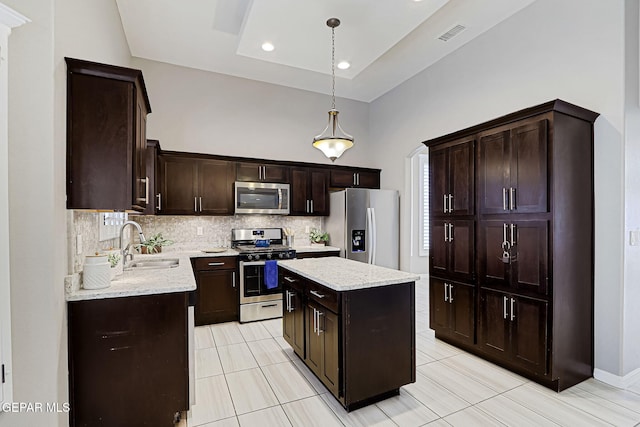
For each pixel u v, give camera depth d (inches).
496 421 81.4
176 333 77.7
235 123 186.2
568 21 111.3
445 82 162.2
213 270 155.9
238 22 134.9
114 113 74.5
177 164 160.9
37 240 60.9
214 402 90.2
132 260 126.6
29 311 60.6
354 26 121.0
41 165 61.2
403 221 194.7
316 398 92.3
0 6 53.9
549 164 95.1
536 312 98.2
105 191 73.7
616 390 96.1
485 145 114.7
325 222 203.9
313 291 98.4
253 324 156.5
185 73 174.9
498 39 135.3
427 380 102.3
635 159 101.0
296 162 187.5
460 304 124.3
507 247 106.9
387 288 90.7
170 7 125.0
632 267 100.2
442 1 106.3
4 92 56.3
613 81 99.6
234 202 171.6
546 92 117.8
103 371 72.5
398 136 197.3
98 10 94.3
